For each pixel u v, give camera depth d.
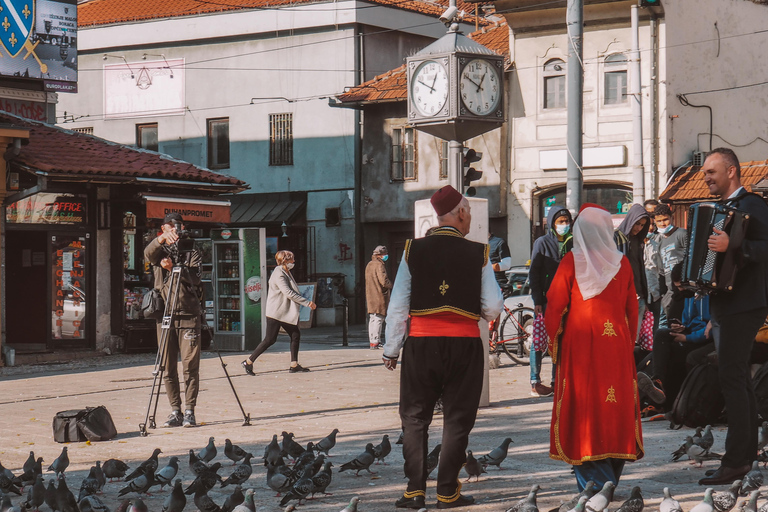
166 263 11.09
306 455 7.42
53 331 19.78
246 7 36.34
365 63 35.16
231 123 36.69
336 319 33.53
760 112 32.00
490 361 16.62
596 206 6.64
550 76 30.17
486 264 6.72
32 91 22.44
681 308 11.18
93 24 38.62
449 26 12.07
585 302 6.55
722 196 7.28
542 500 6.80
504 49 32.22
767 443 7.95
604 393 6.46
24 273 20.45
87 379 16.33
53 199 19.69
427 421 6.79
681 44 29.44
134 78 38.25
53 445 9.94
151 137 38.22
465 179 12.09
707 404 9.70
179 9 38.00
